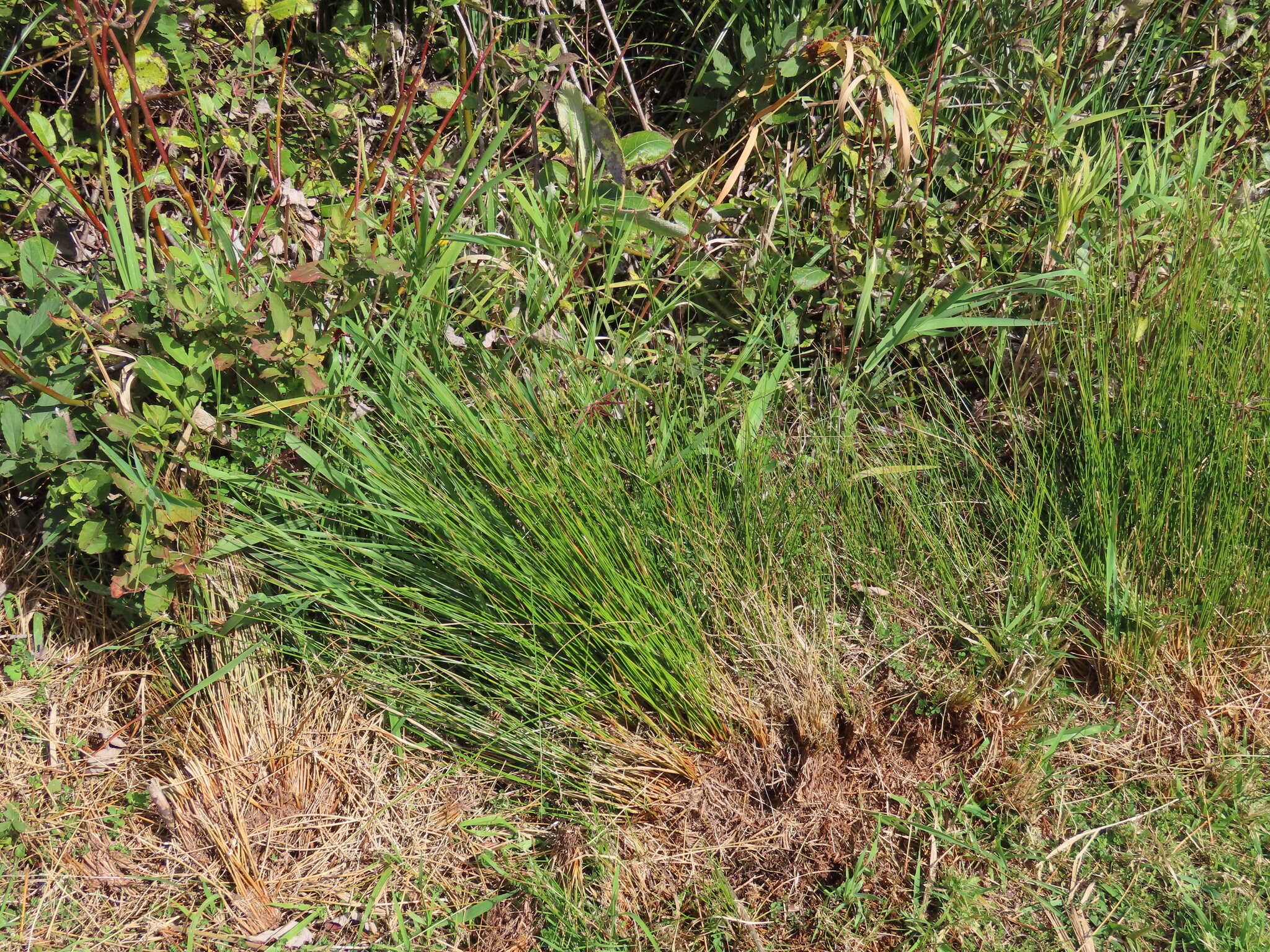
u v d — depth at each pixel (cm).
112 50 261
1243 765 246
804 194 304
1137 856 232
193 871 237
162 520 237
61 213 280
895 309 309
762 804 246
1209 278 283
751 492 274
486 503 250
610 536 249
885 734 252
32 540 275
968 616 267
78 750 254
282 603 255
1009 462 302
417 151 319
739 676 254
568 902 226
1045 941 221
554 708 248
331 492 267
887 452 297
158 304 243
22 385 236
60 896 231
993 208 306
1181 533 266
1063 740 251
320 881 237
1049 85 318
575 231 295
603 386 280
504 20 309
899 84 281
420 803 248
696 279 310
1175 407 272
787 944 224
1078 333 286
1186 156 326
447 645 252
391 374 267
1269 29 340
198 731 253
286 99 311
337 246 254
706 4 340
